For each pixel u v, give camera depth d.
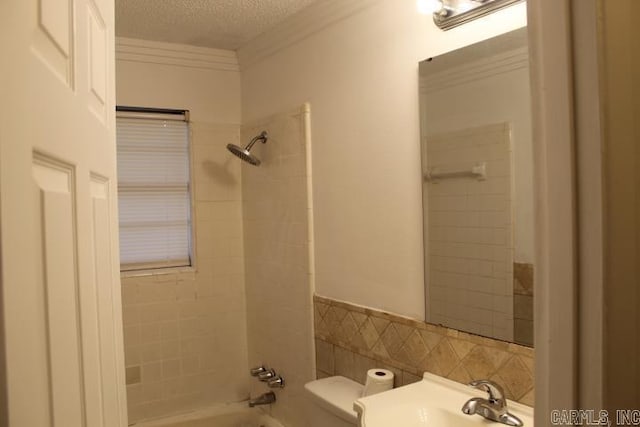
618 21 0.43
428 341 1.55
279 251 2.37
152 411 2.52
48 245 0.50
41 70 0.47
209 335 2.67
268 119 2.43
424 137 1.55
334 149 1.98
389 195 1.71
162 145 2.62
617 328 0.43
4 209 0.38
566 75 0.45
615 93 0.43
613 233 0.43
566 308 0.46
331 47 1.98
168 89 2.58
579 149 0.44
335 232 1.99
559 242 0.46
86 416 0.66
